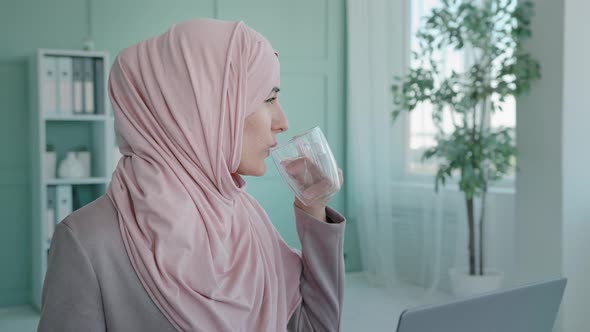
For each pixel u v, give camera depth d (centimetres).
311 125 500
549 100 325
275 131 103
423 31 442
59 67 393
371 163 469
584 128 321
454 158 370
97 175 422
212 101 93
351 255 508
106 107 404
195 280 89
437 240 421
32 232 417
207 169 94
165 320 87
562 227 318
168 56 95
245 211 103
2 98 411
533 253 334
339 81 508
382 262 457
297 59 493
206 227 92
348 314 382
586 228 323
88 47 407
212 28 96
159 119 94
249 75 96
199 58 94
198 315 88
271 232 111
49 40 421
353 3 479
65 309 84
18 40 413
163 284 87
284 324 103
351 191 500
